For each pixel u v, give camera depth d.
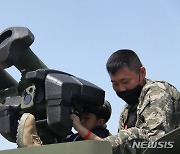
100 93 3.28
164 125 2.78
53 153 2.55
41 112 3.17
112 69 3.09
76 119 3.10
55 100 3.00
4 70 3.94
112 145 2.72
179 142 2.52
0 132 3.34
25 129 2.99
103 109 3.63
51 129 3.08
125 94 3.13
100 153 2.45
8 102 3.37
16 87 3.62
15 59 3.67
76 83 3.11
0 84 3.94
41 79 3.11
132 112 3.26
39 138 3.05
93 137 3.03
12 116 3.30
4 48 3.62
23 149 2.66
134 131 2.74
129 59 3.09
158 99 2.88
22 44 3.66
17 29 3.66
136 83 3.09
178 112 2.94
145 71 3.14
